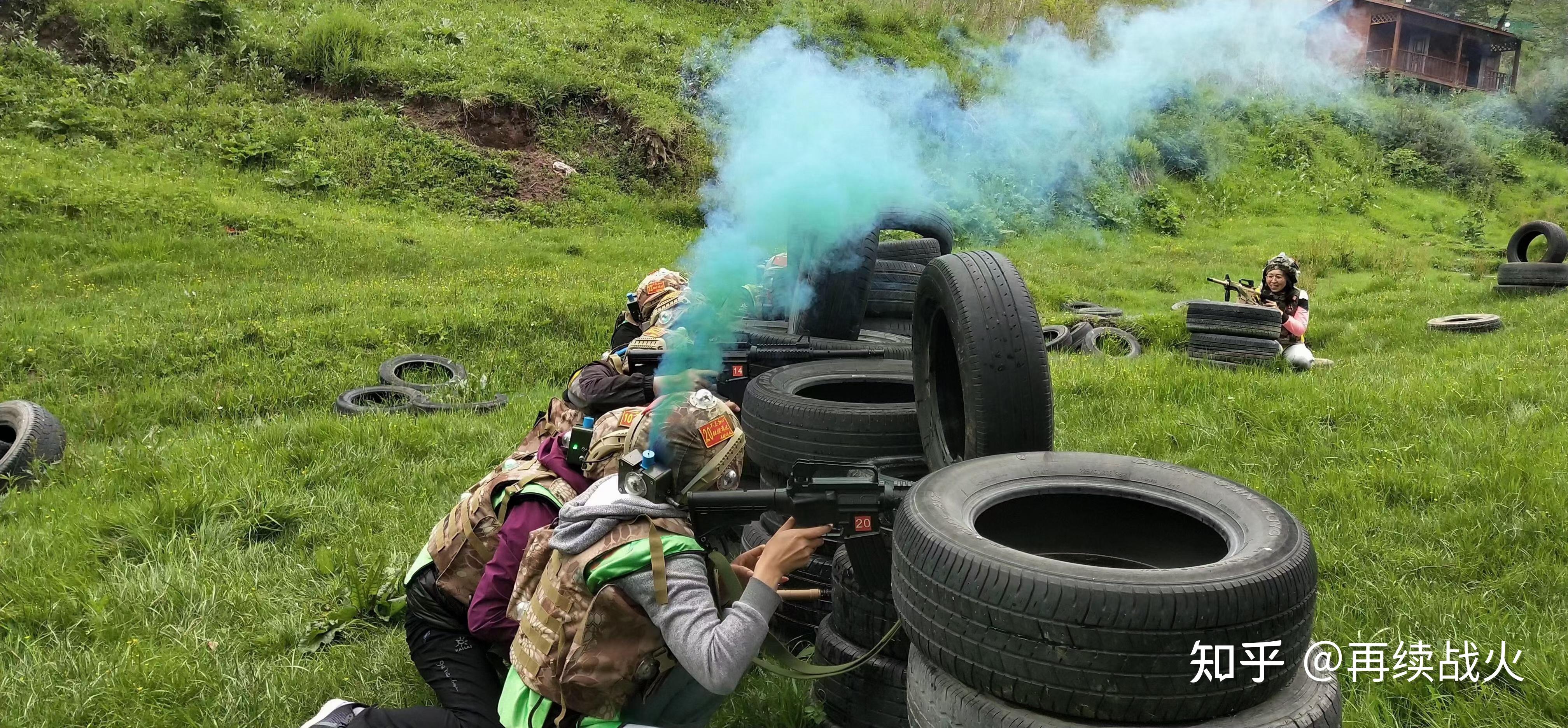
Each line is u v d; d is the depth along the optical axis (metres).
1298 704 2.31
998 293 3.08
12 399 8.47
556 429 3.55
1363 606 3.93
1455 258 22.48
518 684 2.57
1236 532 2.52
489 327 10.87
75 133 18.02
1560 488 4.74
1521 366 7.88
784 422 3.75
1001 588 2.21
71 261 12.84
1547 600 3.85
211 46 21.28
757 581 2.47
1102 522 2.89
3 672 3.82
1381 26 25.39
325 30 21.59
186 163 17.94
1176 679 2.13
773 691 3.47
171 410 8.38
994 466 2.84
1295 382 7.61
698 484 2.52
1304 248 21.09
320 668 3.80
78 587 4.54
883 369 4.43
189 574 4.62
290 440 6.77
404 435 6.90
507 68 22.19
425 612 3.05
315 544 5.12
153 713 3.53
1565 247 14.73
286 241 14.84
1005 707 2.30
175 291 11.78
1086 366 8.82
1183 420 6.64
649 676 2.46
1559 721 3.09
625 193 20.73
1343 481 5.20
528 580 2.61
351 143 19.56
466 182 19.72
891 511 2.67
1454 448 5.60
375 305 11.41
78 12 21.12
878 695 3.17
